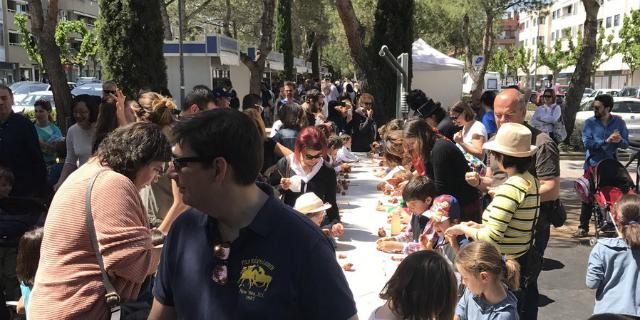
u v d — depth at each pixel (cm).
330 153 705
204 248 173
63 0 5709
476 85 2772
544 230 421
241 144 166
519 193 348
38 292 246
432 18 2775
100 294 241
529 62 7144
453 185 419
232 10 3331
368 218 521
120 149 260
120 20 1106
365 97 1105
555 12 8031
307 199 405
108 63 1123
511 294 324
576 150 1606
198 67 1930
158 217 359
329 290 162
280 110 648
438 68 2056
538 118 1182
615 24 6153
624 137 766
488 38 2697
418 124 457
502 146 352
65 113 1056
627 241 364
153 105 388
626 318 210
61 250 244
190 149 165
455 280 247
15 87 2250
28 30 4616
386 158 650
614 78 6444
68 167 534
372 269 376
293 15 3756
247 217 170
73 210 246
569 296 556
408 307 240
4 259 443
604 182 692
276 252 161
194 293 171
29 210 466
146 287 283
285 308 160
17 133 524
